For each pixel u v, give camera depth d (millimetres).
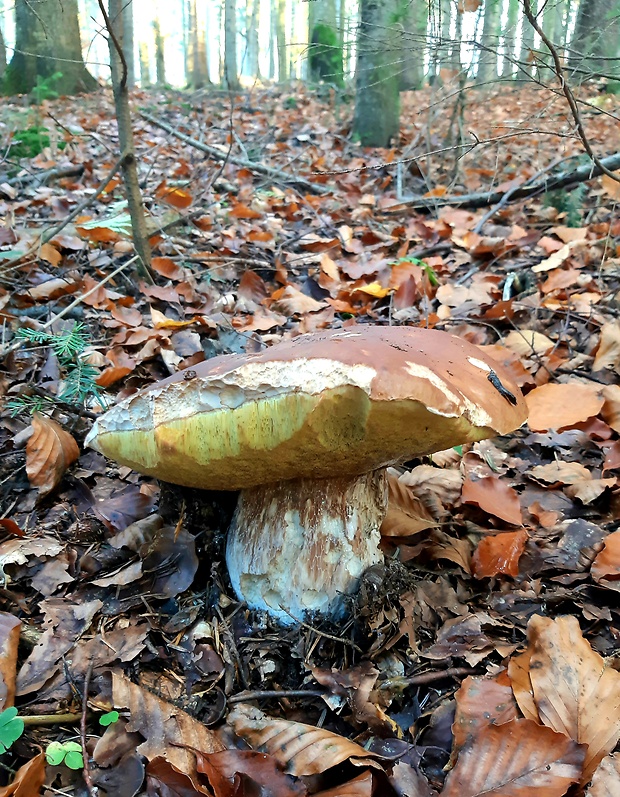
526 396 528
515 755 232
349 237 910
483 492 410
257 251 853
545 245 826
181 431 248
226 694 277
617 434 487
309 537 293
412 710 276
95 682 278
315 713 275
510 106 1773
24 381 496
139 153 1296
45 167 1077
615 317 642
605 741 240
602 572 341
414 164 1320
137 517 378
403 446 255
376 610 292
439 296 718
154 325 593
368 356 225
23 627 300
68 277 660
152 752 245
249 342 596
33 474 388
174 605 322
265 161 1441
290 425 230
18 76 1846
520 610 334
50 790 236
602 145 1412
